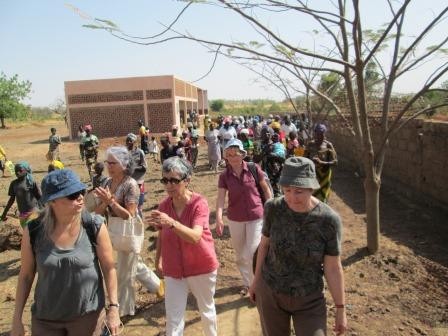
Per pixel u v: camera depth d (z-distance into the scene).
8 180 17.30
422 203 9.78
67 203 2.89
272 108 62.19
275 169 8.20
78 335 3.03
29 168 7.05
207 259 3.90
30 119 72.81
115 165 4.64
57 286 2.91
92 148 16.03
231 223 5.32
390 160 12.20
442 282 5.70
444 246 7.12
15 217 9.42
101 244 3.09
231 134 17.00
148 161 21.73
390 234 7.97
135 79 33.84
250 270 5.42
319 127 6.83
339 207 10.43
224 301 5.48
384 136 6.39
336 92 10.51
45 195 2.87
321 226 2.93
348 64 5.79
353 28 5.66
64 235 2.98
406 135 10.91
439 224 8.27
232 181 5.21
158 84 33.91
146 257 7.27
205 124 24.08
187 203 3.91
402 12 5.23
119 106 34.22
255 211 5.21
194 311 5.29
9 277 6.76
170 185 3.81
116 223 4.72
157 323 5.00
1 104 54.22
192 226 3.84
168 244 3.90
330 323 4.75
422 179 10.03
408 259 6.46
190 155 17.64
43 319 2.98
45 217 2.97
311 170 2.89
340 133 17.70
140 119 34.28
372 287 5.64
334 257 2.98
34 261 3.03
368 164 6.51
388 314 4.93
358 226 8.66
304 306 3.02
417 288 5.56
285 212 3.01
